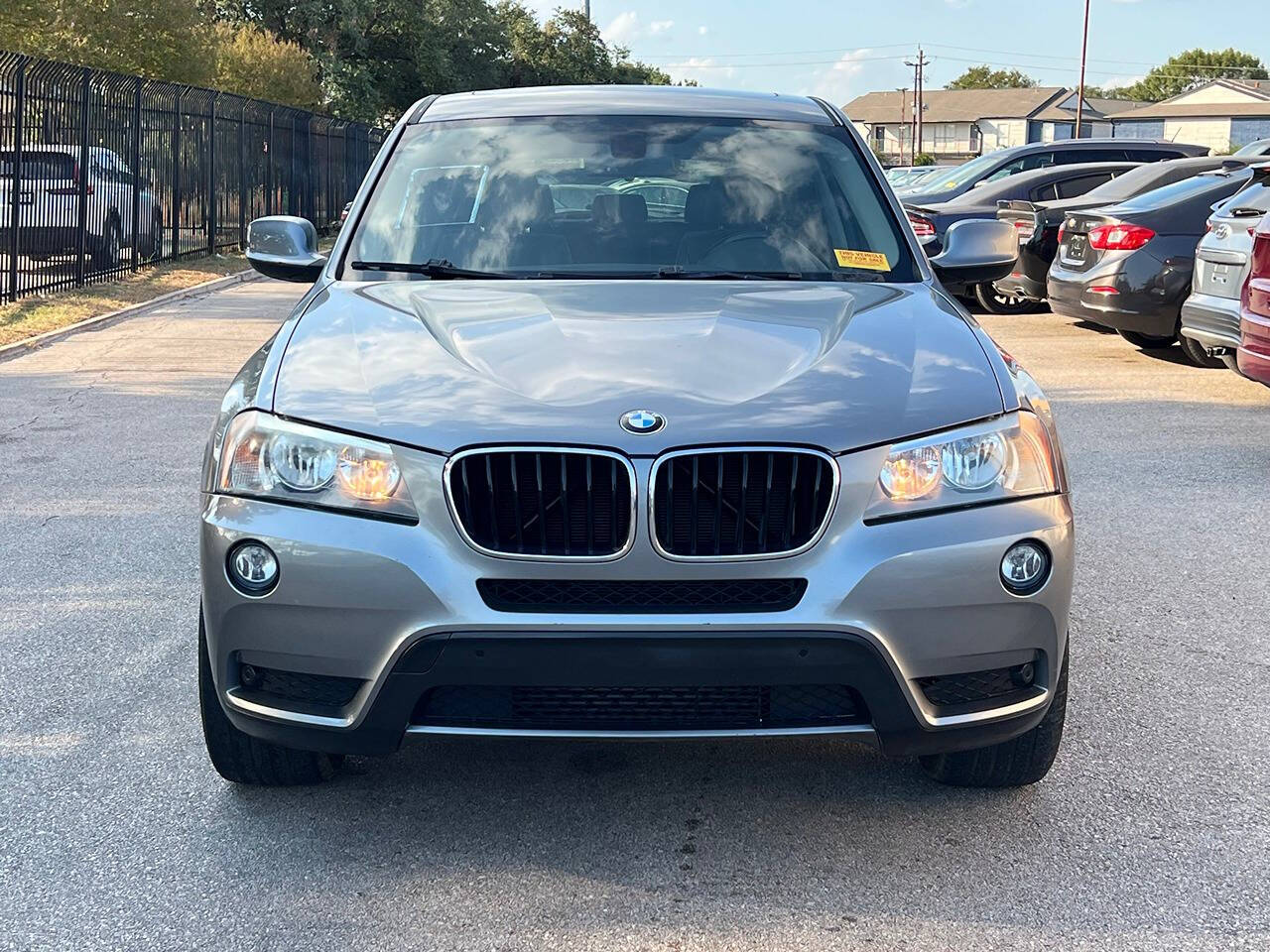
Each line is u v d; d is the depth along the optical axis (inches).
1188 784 138.5
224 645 118.6
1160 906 114.4
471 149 177.2
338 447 116.0
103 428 322.0
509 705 114.6
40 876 119.6
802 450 113.0
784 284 154.5
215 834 127.3
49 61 592.1
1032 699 120.1
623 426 113.0
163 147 758.5
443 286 152.9
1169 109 4414.4
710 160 174.4
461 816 131.0
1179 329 416.8
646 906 114.3
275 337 140.6
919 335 134.3
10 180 560.1
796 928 110.9
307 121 1055.0
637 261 160.9
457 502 113.0
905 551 113.3
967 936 109.7
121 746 147.3
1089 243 435.8
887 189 174.2
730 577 111.9
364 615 112.7
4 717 155.1
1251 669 172.1
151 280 686.5
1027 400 126.0
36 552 221.3
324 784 137.6
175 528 236.8
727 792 136.3
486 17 2119.8
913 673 114.6
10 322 506.3
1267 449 304.5
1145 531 239.3
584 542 112.9
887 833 127.8
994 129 4616.1
